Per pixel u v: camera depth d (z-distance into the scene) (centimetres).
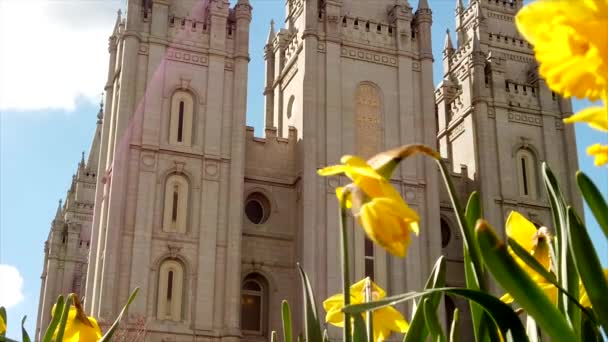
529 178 4938
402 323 343
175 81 4294
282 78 5134
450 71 5584
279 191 4466
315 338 293
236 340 3853
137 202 3997
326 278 4066
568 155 5050
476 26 5462
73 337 326
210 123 4278
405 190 4434
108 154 4300
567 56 166
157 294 3866
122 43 4472
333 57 4559
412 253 4291
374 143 4503
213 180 4166
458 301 4356
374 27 4756
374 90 4625
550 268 264
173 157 4141
